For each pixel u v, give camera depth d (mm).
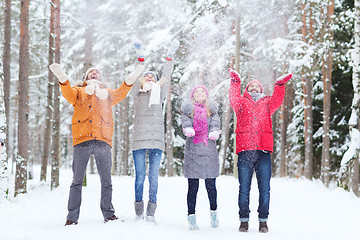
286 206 5961
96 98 4211
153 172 4344
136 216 4336
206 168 4195
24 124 6762
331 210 5488
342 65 13055
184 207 5664
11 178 10422
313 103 13883
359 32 8695
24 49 6898
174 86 14391
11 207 4926
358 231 3998
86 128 4133
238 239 3576
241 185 4137
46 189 7785
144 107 4445
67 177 10039
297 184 10227
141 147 4320
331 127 13648
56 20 8500
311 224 4449
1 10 10031
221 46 12758
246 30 12773
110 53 14633
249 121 4227
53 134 7949
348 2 12781
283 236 3746
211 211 4273
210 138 4242
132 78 4324
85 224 4035
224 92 12867
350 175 8609
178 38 12984
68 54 13266
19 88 6805
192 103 4445
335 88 13422
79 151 4133
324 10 12211
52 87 9055
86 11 10797
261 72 13109
